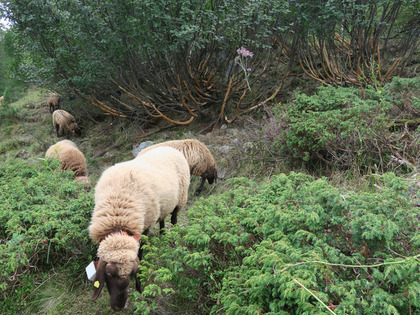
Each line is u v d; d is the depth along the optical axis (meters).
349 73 6.84
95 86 7.24
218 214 3.09
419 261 1.81
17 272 3.08
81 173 5.43
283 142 5.01
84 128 8.95
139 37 5.71
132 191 2.87
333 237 2.31
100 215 2.74
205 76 6.96
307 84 7.07
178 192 3.52
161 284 2.76
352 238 2.16
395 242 2.07
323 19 5.77
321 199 2.44
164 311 2.59
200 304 2.52
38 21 6.34
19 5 6.16
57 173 4.40
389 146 4.36
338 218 2.22
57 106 9.92
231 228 2.56
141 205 2.82
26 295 3.03
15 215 3.29
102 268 2.30
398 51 7.27
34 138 8.82
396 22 6.94
